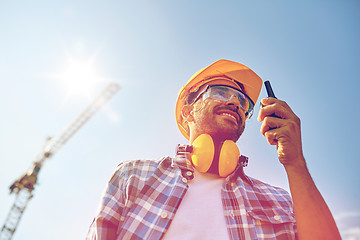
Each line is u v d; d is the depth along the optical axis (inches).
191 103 98.9
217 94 92.6
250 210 67.9
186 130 102.4
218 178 78.4
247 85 102.0
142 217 64.1
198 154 77.7
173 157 81.1
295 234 66.0
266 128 68.0
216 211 67.6
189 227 63.5
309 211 58.7
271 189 80.9
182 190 69.7
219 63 101.9
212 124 86.7
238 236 62.6
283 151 64.2
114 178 72.6
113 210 65.5
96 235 61.7
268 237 63.4
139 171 73.6
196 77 102.9
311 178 63.1
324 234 56.1
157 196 68.2
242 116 92.4
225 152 77.6
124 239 60.6
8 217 1189.1
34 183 1273.4
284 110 67.4
